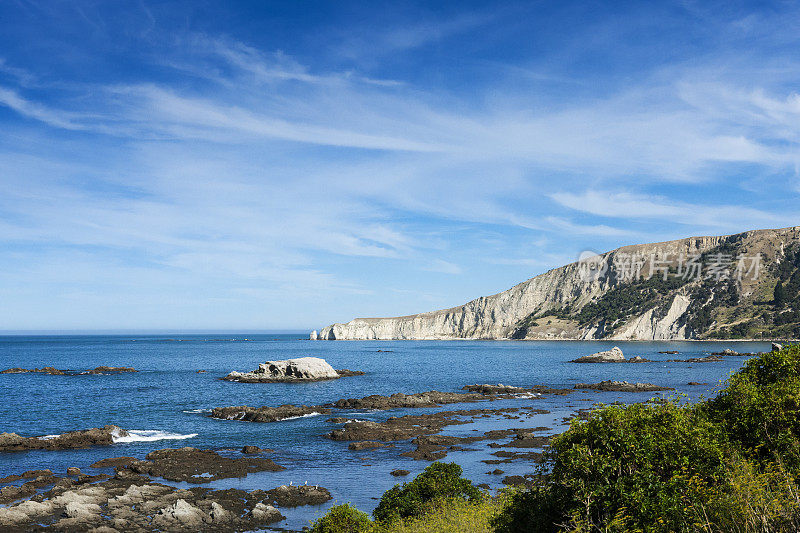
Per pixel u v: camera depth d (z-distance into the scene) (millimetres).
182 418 62875
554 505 14664
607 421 14695
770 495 12680
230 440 50781
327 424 58969
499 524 17203
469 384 101438
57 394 83188
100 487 34875
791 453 15875
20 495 33781
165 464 40375
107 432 50625
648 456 13719
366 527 23391
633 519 12977
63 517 29859
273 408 65188
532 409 68500
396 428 55531
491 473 38250
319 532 24156
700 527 12375
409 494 27094
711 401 20438
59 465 41438
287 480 37562
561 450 15125
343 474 39000
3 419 62000
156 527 29000
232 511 31250
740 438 17562
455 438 49938
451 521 22531
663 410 15328
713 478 13930
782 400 17406
